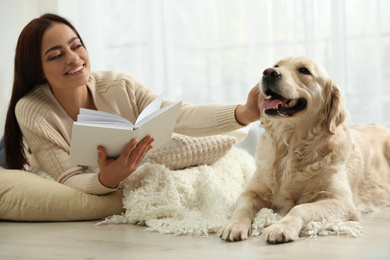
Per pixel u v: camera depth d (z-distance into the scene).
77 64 2.08
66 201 1.91
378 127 2.50
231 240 1.55
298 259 1.32
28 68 2.13
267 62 3.70
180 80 3.96
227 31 3.80
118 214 1.97
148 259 1.37
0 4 3.71
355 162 2.07
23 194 1.94
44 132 2.06
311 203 1.73
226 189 2.24
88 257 1.42
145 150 1.82
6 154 2.29
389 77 3.34
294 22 3.53
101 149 1.73
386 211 2.11
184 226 1.71
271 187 1.96
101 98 2.29
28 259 1.42
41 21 2.11
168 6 3.91
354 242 1.49
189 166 2.26
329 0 3.45
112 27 4.08
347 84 3.44
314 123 1.90
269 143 1.99
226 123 2.03
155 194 1.92
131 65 4.08
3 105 3.74
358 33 3.40
